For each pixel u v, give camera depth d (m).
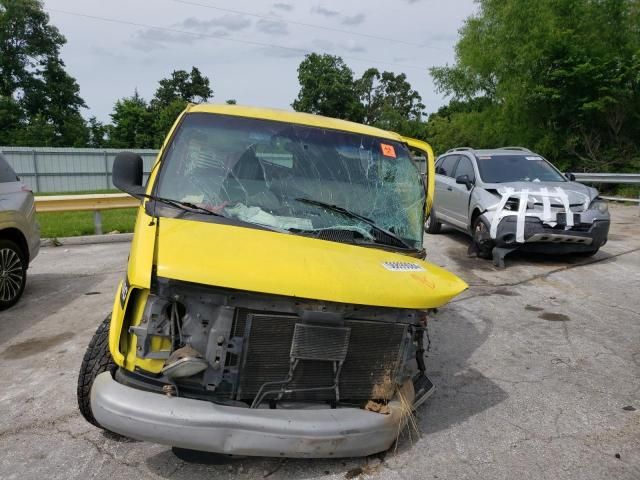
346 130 4.41
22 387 4.46
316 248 3.44
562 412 4.19
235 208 3.68
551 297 7.30
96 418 2.88
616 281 8.07
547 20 22.75
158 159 3.87
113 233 11.77
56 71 50.62
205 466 3.35
